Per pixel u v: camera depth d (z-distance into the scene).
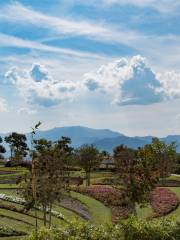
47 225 50.00
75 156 95.44
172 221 25.28
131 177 51.84
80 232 23.22
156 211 62.28
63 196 54.16
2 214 51.34
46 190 45.38
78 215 57.78
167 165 96.88
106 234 23.28
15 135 155.62
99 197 67.75
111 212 60.88
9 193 64.69
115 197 65.44
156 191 76.06
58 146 48.31
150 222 24.88
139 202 52.19
